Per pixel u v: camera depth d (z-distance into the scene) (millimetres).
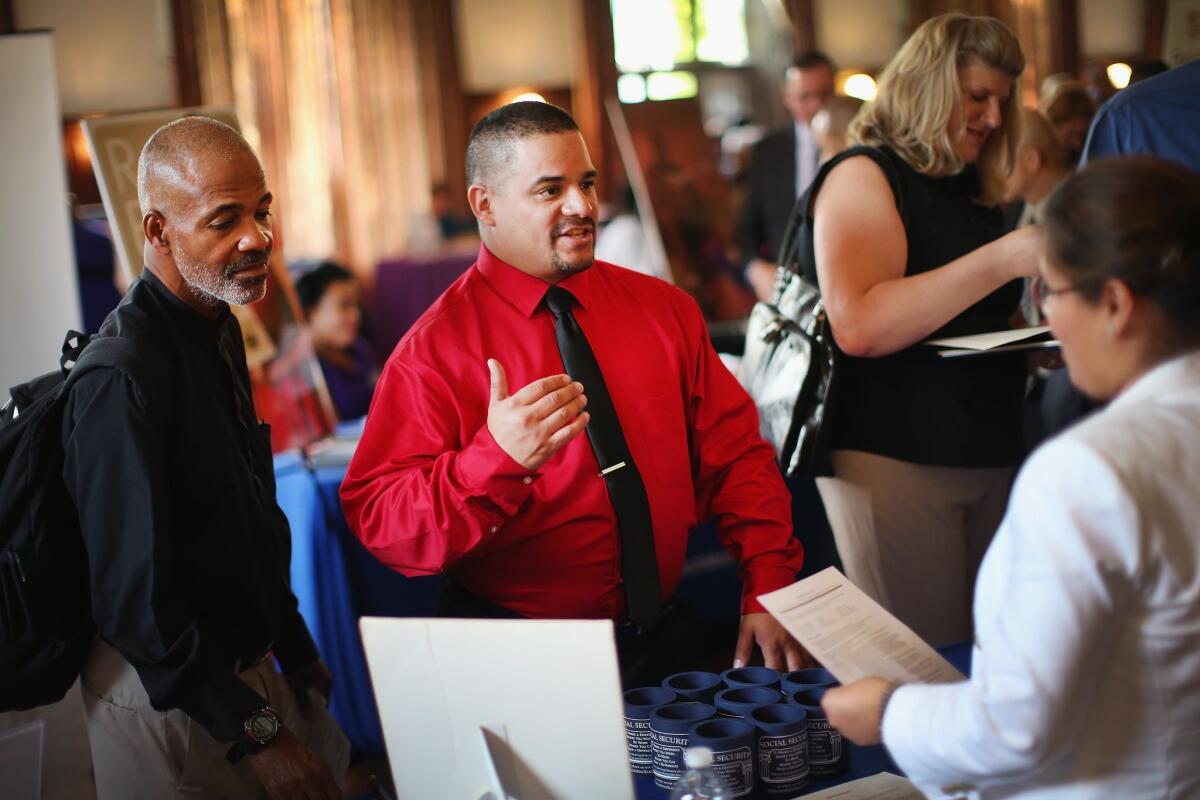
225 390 1803
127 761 1729
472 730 1250
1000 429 2273
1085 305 1046
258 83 9875
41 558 1618
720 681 1671
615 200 10461
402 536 1770
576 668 1196
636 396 1951
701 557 3637
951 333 2213
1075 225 1038
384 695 1268
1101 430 1021
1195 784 1021
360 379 5129
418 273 8539
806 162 5078
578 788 1233
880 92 2264
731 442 2070
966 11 11883
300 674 2010
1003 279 2082
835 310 2174
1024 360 2359
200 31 9500
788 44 11953
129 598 1567
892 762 1586
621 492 1887
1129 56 12172
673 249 8352
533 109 1847
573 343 1912
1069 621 991
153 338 1648
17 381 3072
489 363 1708
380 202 10523
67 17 9195
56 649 1646
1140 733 1028
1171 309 1014
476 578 1969
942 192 2238
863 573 2320
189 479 1669
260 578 1781
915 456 2225
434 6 10727
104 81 9320
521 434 1660
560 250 1840
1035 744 1010
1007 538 1092
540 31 11359
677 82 12070
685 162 8438
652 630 1962
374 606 3098
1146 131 2096
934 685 1145
